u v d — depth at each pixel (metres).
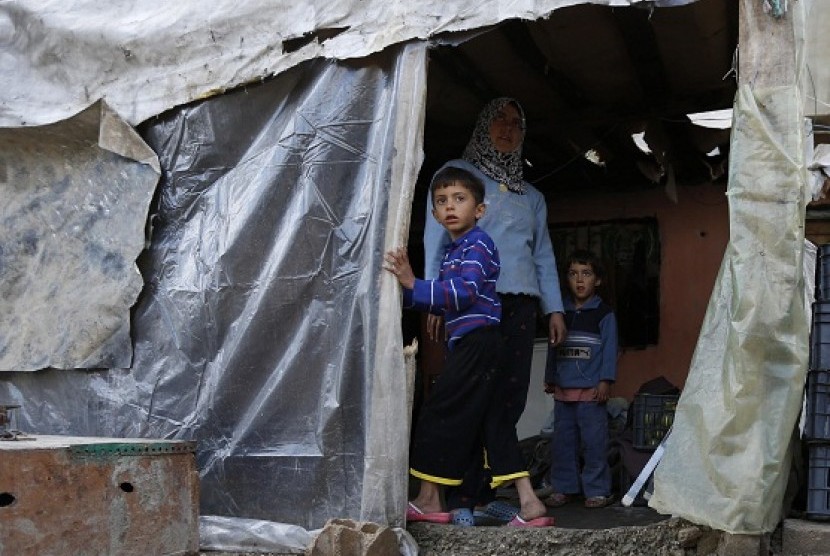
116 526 3.88
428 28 4.24
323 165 4.48
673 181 6.97
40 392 5.10
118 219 4.96
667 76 5.78
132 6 5.04
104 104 4.88
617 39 5.18
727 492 3.71
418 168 4.24
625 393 7.46
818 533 3.77
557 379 5.46
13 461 3.59
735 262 3.79
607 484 5.36
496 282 4.49
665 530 3.95
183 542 4.15
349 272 4.38
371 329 4.23
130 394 4.86
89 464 3.82
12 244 5.15
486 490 4.94
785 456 3.75
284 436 4.45
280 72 4.54
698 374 3.92
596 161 7.50
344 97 4.47
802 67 3.96
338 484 4.28
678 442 3.90
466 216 4.39
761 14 3.91
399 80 4.30
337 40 4.43
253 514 4.46
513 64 5.48
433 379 7.92
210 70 4.72
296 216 4.51
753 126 3.83
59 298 5.04
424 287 4.18
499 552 4.03
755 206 3.80
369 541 3.77
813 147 6.08
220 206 4.77
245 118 4.74
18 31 5.16
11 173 5.19
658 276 7.48
